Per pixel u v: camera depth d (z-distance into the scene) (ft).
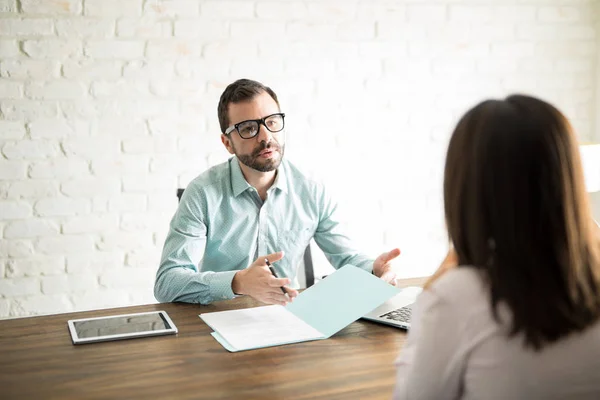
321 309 5.09
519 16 10.31
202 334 4.76
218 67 9.17
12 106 8.50
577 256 2.60
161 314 5.21
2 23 8.37
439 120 10.18
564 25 10.52
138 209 9.08
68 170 8.78
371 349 4.44
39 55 8.54
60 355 4.35
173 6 8.93
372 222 10.03
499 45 10.28
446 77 10.12
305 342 4.58
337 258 6.81
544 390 2.60
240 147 6.14
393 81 9.90
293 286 6.88
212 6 9.07
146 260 9.17
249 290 5.20
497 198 2.61
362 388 3.80
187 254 6.03
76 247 8.89
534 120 2.60
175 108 9.08
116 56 8.80
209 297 5.44
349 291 5.22
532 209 2.59
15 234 8.66
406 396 2.81
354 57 9.69
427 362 2.73
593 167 7.72
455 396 2.77
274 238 6.68
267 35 9.31
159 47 8.94
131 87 8.89
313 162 9.68
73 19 8.60
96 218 8.93
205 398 3.66
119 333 4.72
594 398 2.62
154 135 9.04
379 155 9.97
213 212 6.39
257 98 6.09
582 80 10.68
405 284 6.26
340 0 9.54
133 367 4.13
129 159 8.98
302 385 3.84
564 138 2.60
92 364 4.18
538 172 2.58
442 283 2.78
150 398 3.66
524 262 2.59
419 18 9.90
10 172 8.58
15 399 3.67
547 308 2.55
